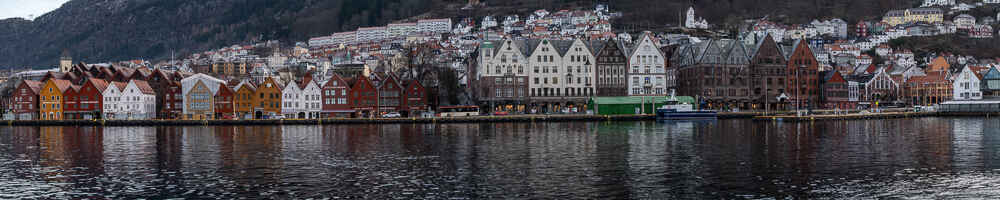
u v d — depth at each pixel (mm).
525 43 170375
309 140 95812
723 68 172750
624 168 62938
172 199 49594
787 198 48062
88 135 111125
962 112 157125
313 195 50406
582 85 165875
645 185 53531
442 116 146875
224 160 71438
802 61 180875
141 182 57031
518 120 140500
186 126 136250
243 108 151625
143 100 158250
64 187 54906
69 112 156000
